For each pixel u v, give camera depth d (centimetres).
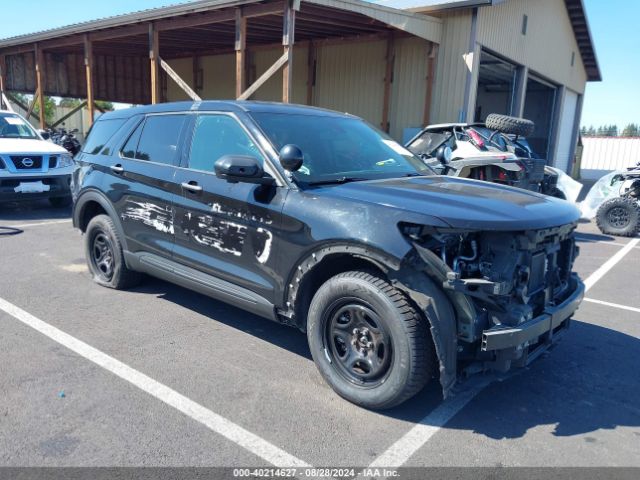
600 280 676
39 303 499
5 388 339
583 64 2331
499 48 1462
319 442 293
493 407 340
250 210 370
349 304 326
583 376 389
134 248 491
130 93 2259
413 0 1421
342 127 448
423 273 297
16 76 1956
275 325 466
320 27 1371
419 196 328
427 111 1381
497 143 947
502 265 301
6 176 905
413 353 299
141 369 372
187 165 431
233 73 1942
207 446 286
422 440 299
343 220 317
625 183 1073
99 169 526
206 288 416
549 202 356
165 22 1262
